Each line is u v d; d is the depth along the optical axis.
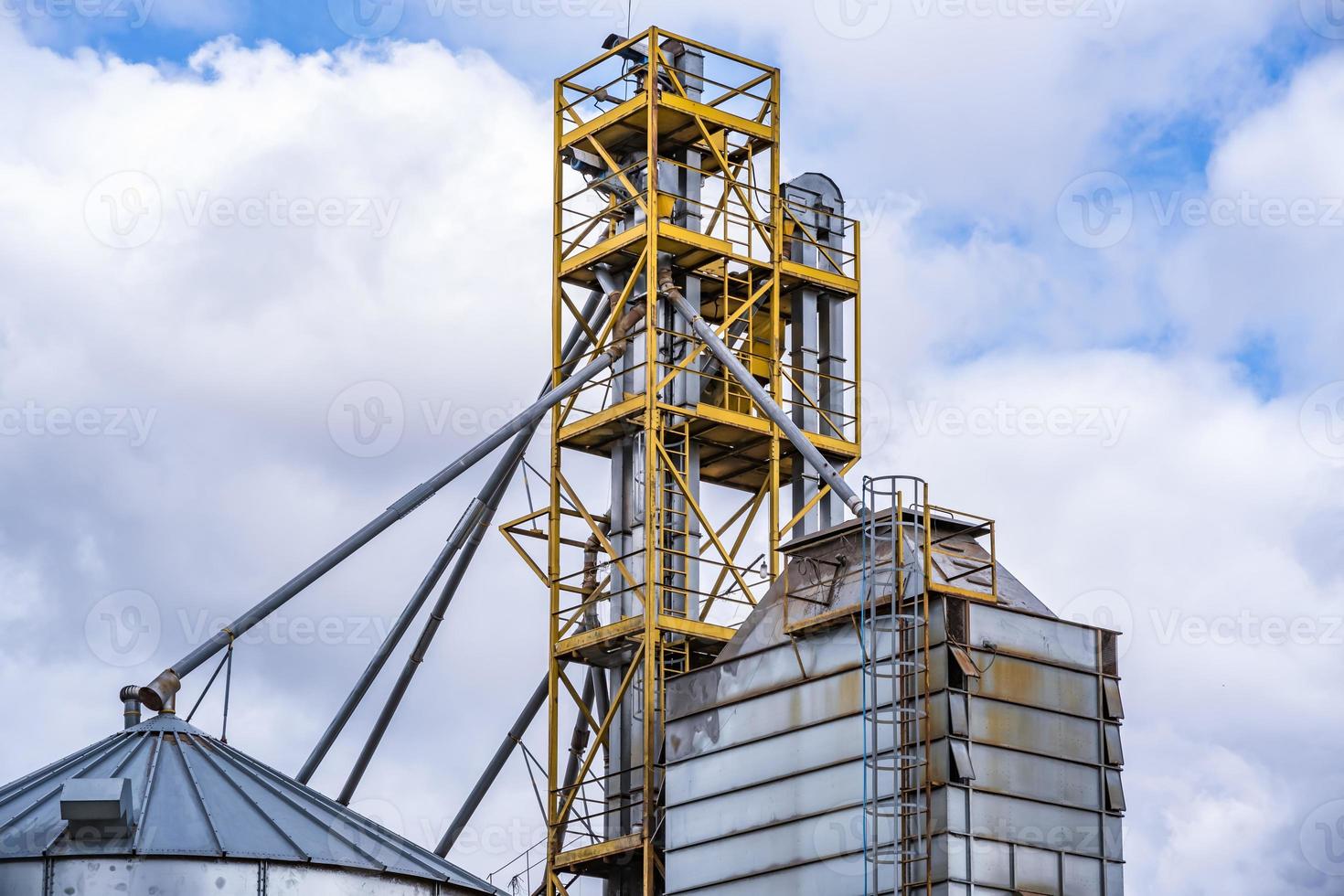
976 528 63.25
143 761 58.81
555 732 70.62
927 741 59.59
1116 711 62.62
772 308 73.19
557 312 74.19
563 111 74.75
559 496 72.56
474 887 59.47
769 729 63.81
